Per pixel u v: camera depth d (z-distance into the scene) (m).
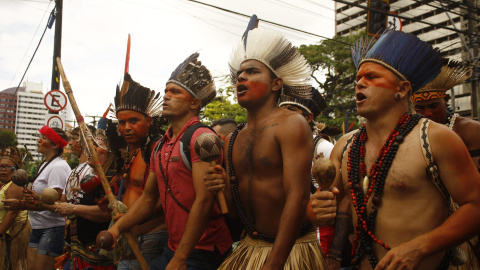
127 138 4.04
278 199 2.71
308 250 2.74
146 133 4.08
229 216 3.06
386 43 2.33
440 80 3.40
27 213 6.73
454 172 2.07
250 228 2.80
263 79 2.82
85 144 3.67
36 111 96.06
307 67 3.01
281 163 2.71
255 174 2.77
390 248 2.16
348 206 2.56
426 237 2.01
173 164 3.26
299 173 2.59
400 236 2.14
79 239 4.48
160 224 3.83
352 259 2.35
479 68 16.09
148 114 4.09
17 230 6.56
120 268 3.93
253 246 2.79
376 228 2.22
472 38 16.94
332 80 30.42
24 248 6.63
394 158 2.17
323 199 2.10
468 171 2.08
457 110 34.25
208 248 3.20
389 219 2.17
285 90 2.97
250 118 2.86
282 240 2.49
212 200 3.02
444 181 2.10
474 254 3.12
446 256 2.22
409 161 2.13
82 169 5.47
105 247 3.27
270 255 2.49
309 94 3.01
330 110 30.11
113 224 3.51
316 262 2.72
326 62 29.06
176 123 3.47
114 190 4.33
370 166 2.29
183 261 2.91
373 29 11.23
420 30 44.06
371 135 2.35
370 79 2.31
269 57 2.85
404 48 2.31
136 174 4.02
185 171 3.23
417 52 2.32
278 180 2.71
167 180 3.32
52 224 5.88
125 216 3.46
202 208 2.98
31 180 6.29
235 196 2.85
